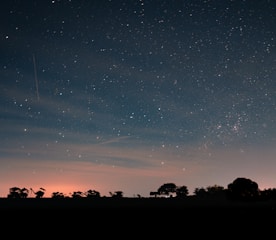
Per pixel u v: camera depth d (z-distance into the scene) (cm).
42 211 2806
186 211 2933
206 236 2083
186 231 2212
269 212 2867
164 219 2575
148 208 3139
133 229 2267
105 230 2219
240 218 2619
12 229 2142
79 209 3008
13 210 2797
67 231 2159
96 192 5416
